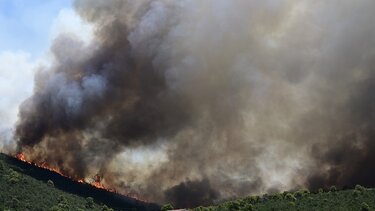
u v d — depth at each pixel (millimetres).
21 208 116625
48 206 124125
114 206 156250
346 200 112750
